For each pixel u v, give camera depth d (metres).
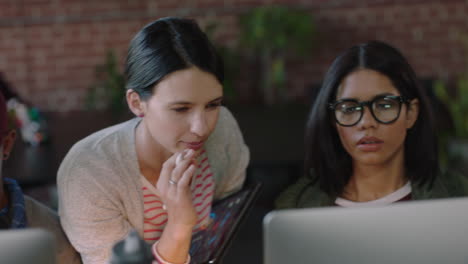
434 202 0.70
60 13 5.24
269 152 3.22
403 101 1.07
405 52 5.26
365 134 1.08
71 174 0.99
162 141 0.95
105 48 5.31
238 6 5.25
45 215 1.05
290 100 5.33
